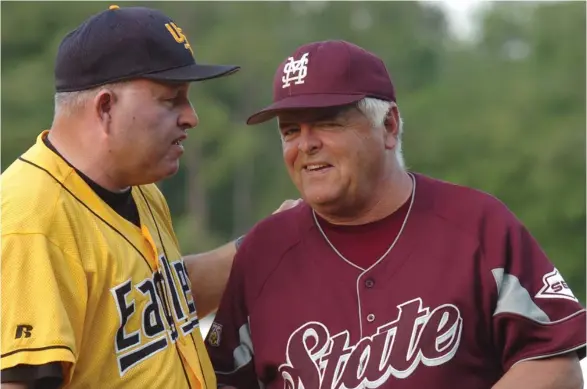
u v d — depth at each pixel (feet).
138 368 15.65
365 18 184.34
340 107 16.35
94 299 15.25
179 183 162.71
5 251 14.53
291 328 17.02
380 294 16.58
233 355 17.87
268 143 165.37
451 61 178.81
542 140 150.51
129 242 16.06
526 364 15.97
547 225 146.51
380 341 16.30
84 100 15.76
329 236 17.24
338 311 16.72
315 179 16.62
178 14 172.04
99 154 15.83
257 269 17.69
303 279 17.20
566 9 162.50
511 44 177.37
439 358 16.02
